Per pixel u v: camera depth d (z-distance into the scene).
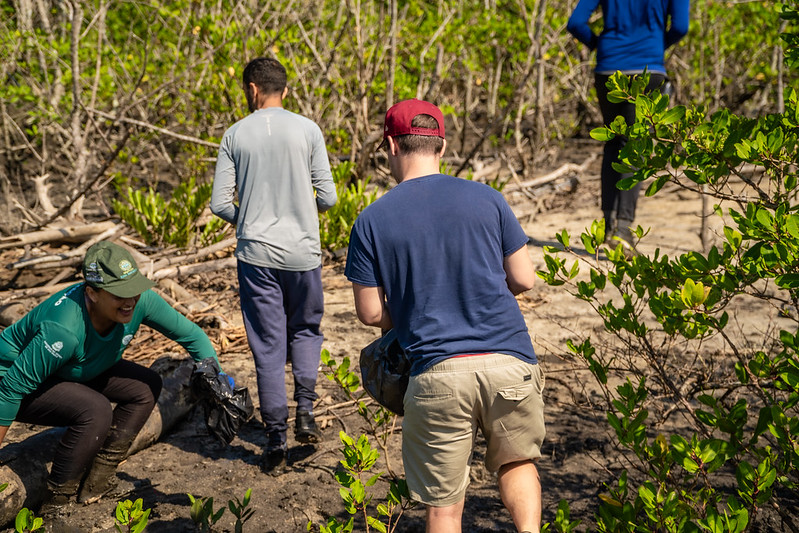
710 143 2.55
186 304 5.32
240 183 3.55
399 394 2.50
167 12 8.43
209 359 3.32
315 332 3.74
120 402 3.27
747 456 3.46
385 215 2.35
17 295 5.44
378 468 3.52
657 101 2.55
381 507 2.62
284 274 3.52
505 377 2.28
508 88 10.46
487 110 11.14
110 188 9.86
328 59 9.11
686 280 2.50
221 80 8.17
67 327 2.87
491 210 2.36
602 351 4.59
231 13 8.29
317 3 8.98
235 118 8.28
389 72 8.59
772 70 9.85
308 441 3.56
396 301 2.37
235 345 4.87
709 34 10.19
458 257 2.31
